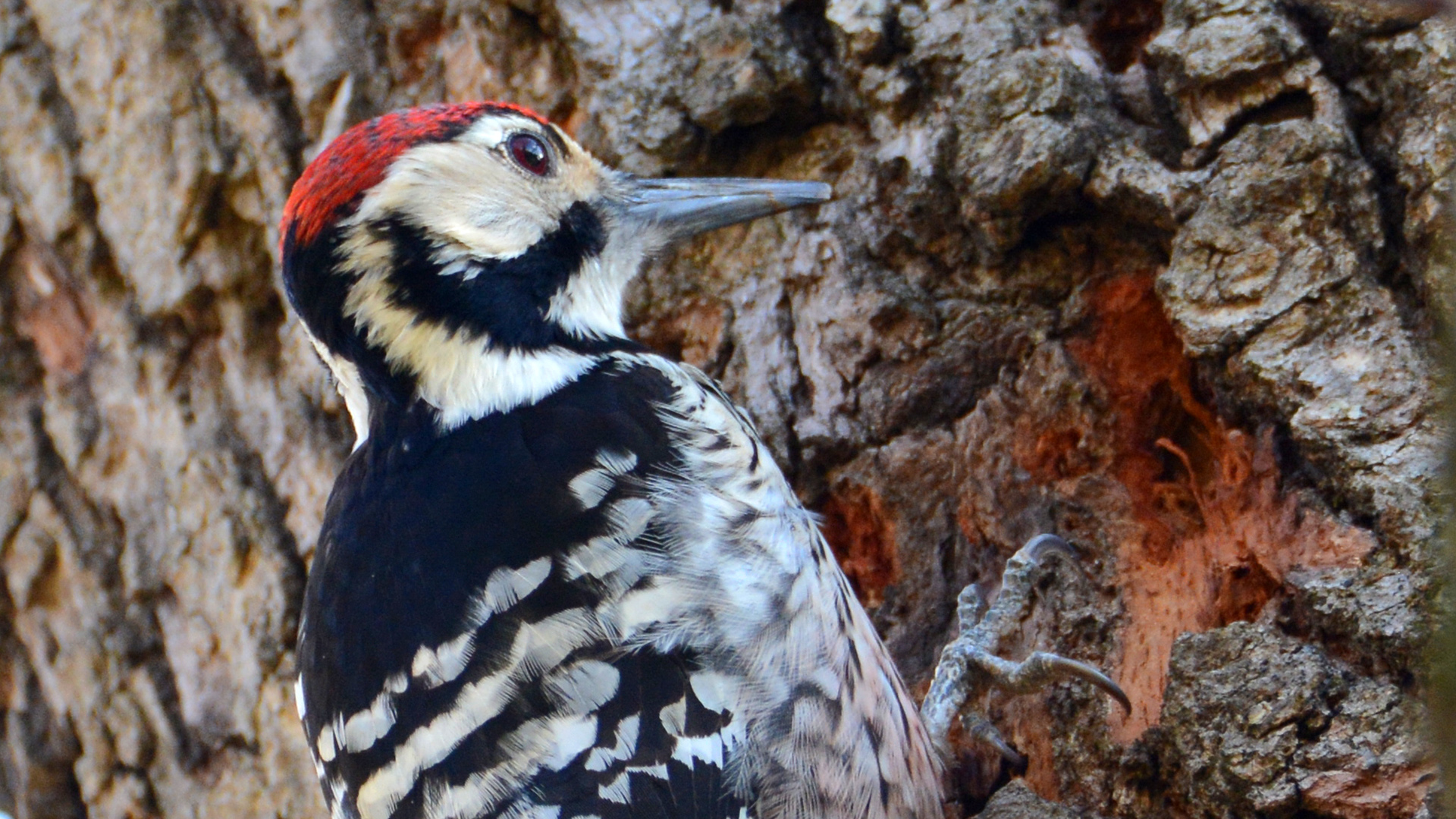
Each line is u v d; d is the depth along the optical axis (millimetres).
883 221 1012
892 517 1007
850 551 1013
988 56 1000
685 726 948
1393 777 943
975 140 997
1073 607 990
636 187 1000
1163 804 967
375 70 1042
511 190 985
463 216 979
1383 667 950
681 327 1021
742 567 955
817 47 1019
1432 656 929
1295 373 969
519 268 984
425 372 977
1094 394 998
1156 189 985
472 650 950
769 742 951
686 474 962
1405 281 970
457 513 961
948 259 1009
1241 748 952
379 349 979
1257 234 977
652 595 951
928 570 1005
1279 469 972
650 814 945
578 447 964
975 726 988
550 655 948
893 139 1012
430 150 979
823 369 1011
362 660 958
